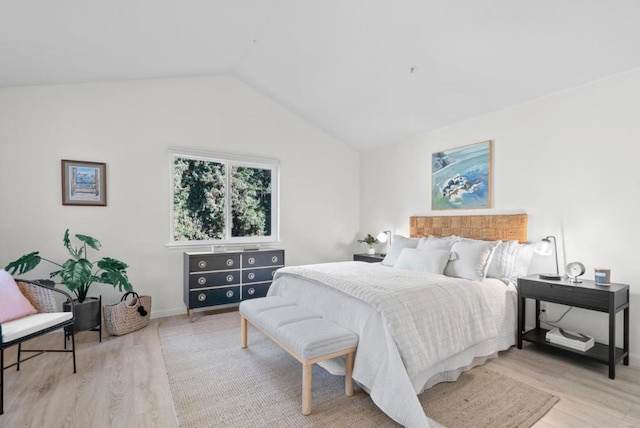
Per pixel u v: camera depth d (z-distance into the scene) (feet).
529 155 10.55
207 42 10.46
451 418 5.98
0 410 6.01
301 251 15.99
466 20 8.04
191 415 6.11
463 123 12.61
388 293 7.07
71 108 10.77
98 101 11.23
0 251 9.82
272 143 15.08
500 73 9.60
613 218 8.73
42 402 6.46
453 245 10.63
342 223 17.31
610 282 8.56
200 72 12.91
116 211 11.51
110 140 11.42
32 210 10.19
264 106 14.88
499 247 10.24
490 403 6.48
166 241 12.47
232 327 11.14
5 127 9.84
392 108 13.04
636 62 8.13
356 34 9.62
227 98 13.92
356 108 13.83
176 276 12.66
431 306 7.14
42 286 8.13
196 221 13.32
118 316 10.18
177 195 12.88
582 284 8.31
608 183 8.82
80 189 10.87
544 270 10.18
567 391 6.96
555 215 9.91
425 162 14.17
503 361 8.49
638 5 6.64
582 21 7.31
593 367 8.13
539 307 10.11
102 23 7.70
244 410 6.30
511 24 7.84
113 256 11.45
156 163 12.28
